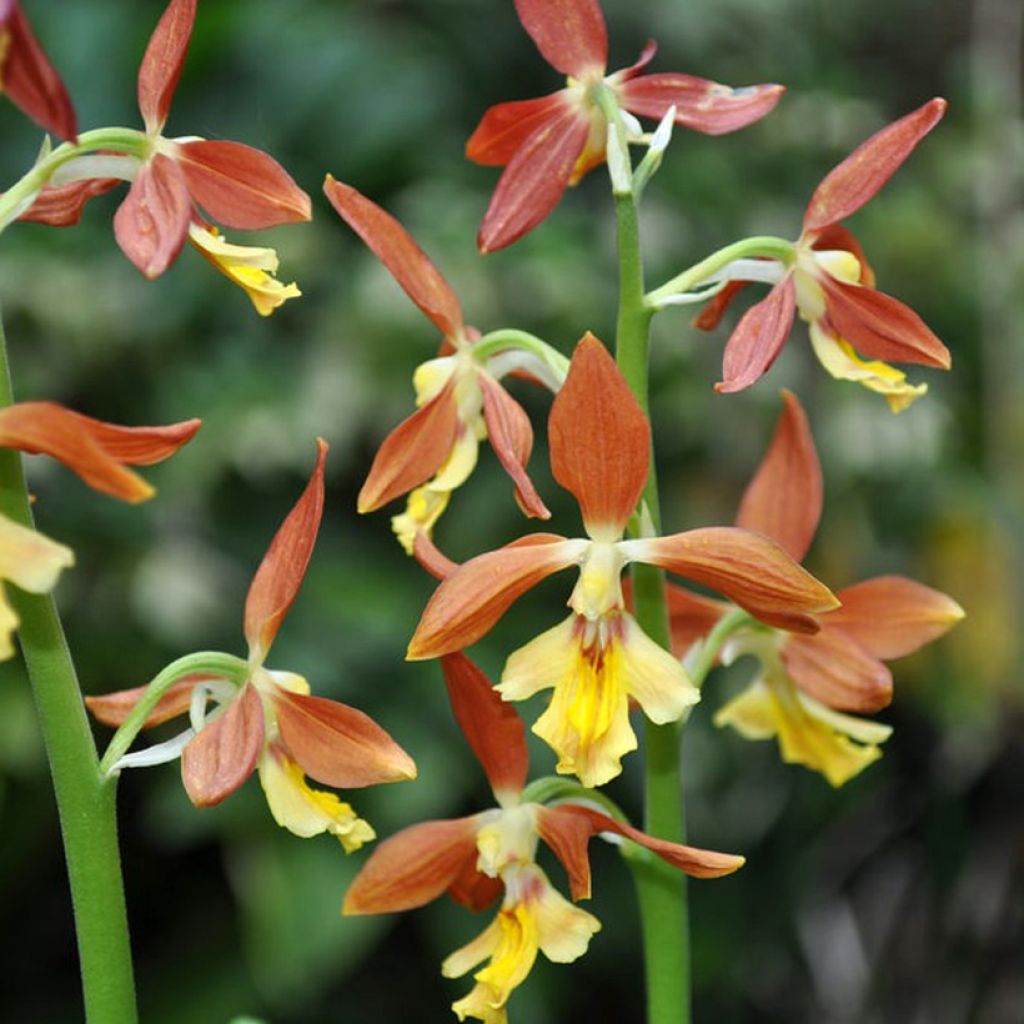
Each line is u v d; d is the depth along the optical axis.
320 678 7.20
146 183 3.51
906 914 8.42
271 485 7.70
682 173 8.36
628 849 4.17
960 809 8.47
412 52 8.29
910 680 8.48
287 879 6.89
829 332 4.07
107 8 8.03
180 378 7.60
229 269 3.69
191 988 7.57
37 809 7.20
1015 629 8.52
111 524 7.32
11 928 8.12
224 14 7.73
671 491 8.02
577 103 4.06
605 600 3.64
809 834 8.27
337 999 8.09
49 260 7.36
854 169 3.94
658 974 4.22
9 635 3.13
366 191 8.19
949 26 10.53
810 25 9.59
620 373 3.58
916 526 8.45
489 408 4.07
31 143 7.85
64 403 7.52
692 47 8.80
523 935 3.94
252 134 7.97
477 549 7.67
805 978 8.45
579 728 3.65
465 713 3.97
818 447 8.14
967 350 9.19
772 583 3.60
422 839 4.04
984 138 9.65
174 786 7.09
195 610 7.15
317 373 7.34
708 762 7.89
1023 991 8.31
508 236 4.10
